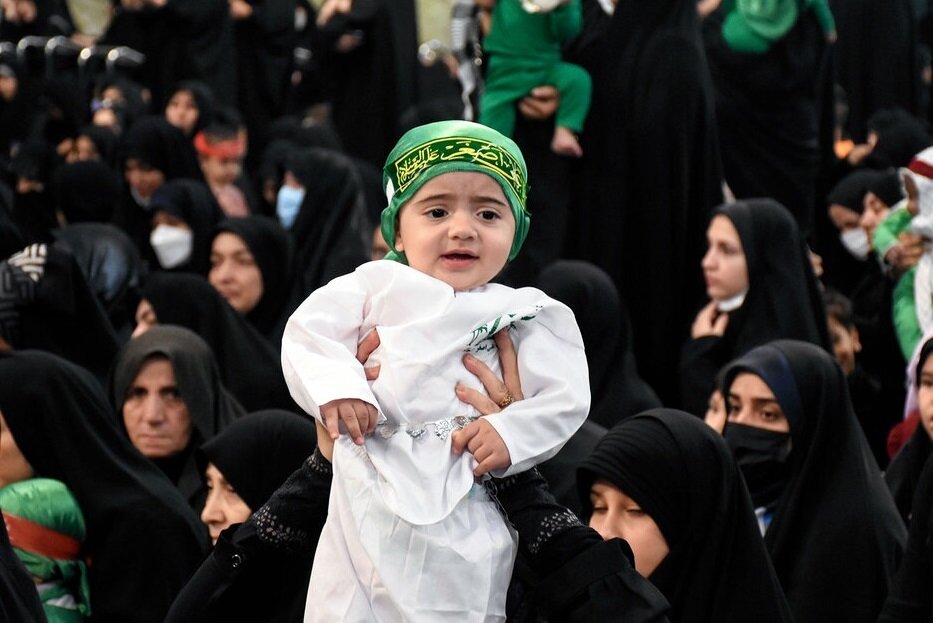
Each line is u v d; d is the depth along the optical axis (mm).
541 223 8477
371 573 3184
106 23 17375
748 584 4812
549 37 8445
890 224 8391
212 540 5641
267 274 8797
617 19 8570
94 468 5711
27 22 16297
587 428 6137
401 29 14789
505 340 3330
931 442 6156
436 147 3338
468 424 3227
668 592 4832
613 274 8508
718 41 10094
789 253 7934
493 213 3357
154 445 6566
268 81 15828
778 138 10008
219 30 15461
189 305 8086
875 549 5566
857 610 5504
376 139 14750
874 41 14562
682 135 8516
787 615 4855
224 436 5641
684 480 4801
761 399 5824
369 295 3328
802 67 9969
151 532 5641
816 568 5578
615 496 4836
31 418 5652
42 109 14477
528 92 8445
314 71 15977
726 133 10055
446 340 3254
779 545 5688
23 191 11562
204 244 10164
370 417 3180
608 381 7402
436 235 3318
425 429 3225
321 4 17312
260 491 5566
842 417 5844
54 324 7875
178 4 15281
